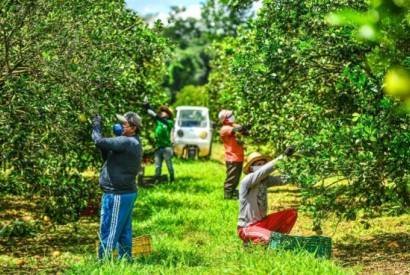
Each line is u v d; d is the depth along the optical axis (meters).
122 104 15.13
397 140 10.02
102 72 11.76
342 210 11.38
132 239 11.34
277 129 15.71
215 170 30.81
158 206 18.47
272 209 18.05
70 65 11.22
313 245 10.46
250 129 17.56
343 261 10.91
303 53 11.68
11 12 10.87
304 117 13.96
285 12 12.18
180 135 38.03
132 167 10.36
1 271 10.55
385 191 10.81
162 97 26.84
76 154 13.35
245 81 12.97
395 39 2.68
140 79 18.23
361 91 9.96
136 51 14.62
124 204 10.36
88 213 16.59
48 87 11.27
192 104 60.81
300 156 12.00
